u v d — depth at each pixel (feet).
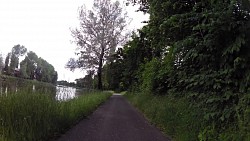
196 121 12.80
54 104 14.02
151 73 28.89
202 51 12.53
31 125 10.82
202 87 13.23
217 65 12.25
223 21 10.73
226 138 9.85
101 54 63.93
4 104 10.57
